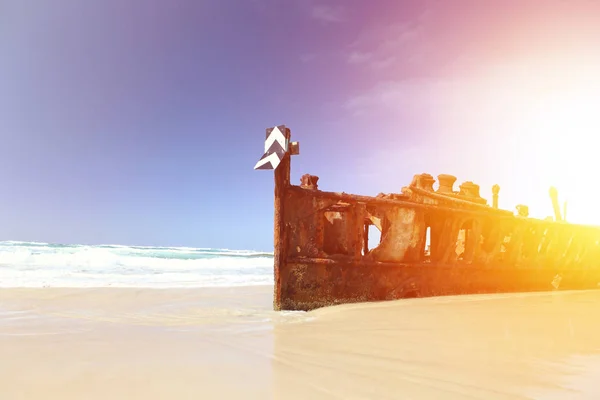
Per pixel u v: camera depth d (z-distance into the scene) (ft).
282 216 23.43
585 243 39.37
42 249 102.99
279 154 23.48
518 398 8.56
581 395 8.79
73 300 26.58
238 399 8.43
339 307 23.26
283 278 23.18
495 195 37.27
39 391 8.91
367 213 32.68
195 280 45.73
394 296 26.91
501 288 32.71
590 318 19.74
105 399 8.44
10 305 23.77
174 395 8.68
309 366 11.09
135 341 14.47
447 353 12.60
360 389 9.09
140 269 59.47
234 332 16.33
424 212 28.89
